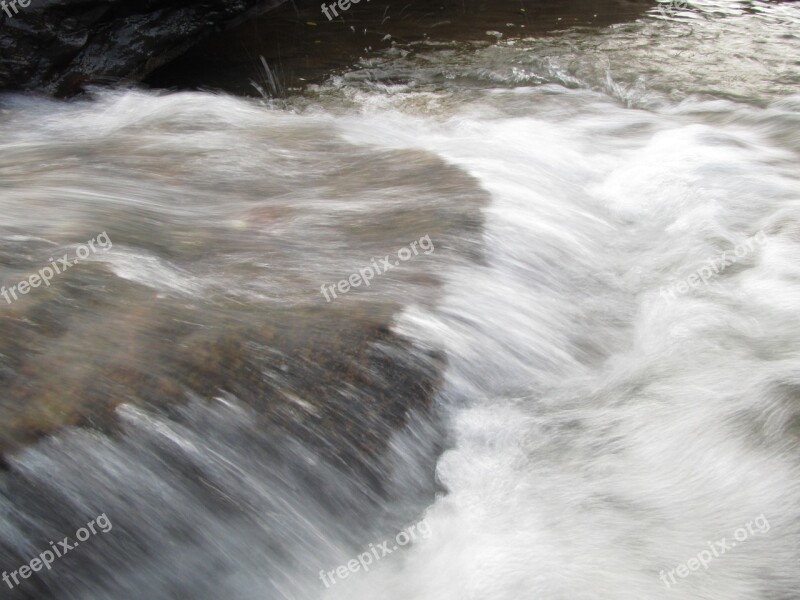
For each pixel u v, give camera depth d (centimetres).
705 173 578
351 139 607
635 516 334
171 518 296
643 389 392
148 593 291
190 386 316
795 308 445
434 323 378
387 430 339
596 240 502
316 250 431
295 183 527
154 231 438
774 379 395
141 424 300
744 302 452
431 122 681
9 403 296
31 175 521
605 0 951
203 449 306
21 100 707
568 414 377
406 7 957
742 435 367
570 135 650
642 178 577
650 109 700
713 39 823
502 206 493
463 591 308
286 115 675
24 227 427
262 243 435
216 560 300
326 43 862
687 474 351
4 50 703
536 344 403
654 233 525
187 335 342
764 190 561
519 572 313
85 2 735
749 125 660
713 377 398
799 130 643
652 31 851
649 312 447
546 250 464
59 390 304
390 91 744
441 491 343
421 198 497
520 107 704
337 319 364
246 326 353
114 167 539
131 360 323
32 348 325
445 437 356
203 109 683
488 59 801
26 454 279
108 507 287
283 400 325
